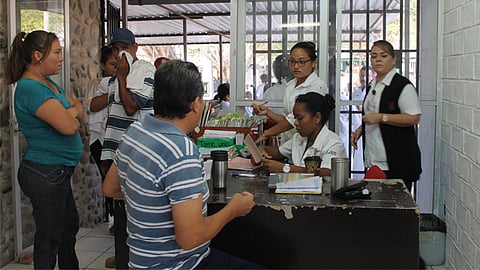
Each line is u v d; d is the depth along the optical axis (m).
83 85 4.43
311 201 2.07
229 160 2.88
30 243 3.79
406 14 4.14
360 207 1.99
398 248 1.99
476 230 2.85
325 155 2.59
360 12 4.22
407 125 3.25
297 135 2.93
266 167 2.62
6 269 3.50
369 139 3.42
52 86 2.85
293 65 3.49
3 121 3.54
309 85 3.47
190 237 1.63
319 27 4.28
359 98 4.29
